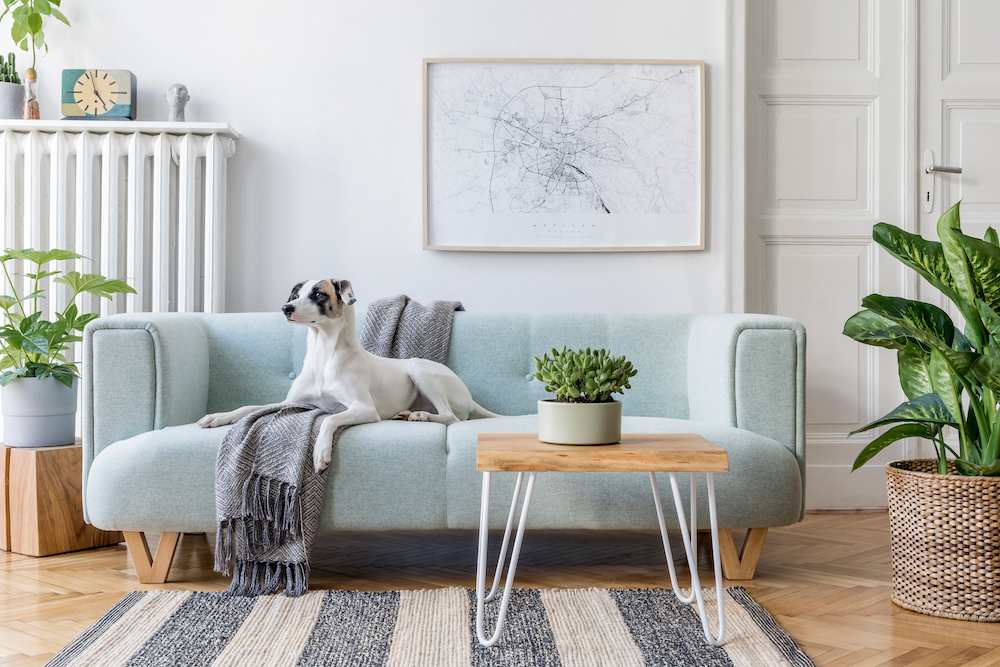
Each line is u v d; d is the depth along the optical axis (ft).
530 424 6.53
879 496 9.76
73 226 9.24
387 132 9.52
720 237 9.55
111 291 7.88
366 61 9.50
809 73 9.80
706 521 6.12
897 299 5.87
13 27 9.07
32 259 7.40
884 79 9.80
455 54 9.50
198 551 7.32
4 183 8.93
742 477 6.13
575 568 6.82
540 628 5.11
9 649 4.80
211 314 8.21
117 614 5.34
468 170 9.45
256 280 9.48
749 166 9.79
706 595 5.83
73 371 7.55
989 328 5.25
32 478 7.07
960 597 5.46
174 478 6.01
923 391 6.09
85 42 9.45
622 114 9.48
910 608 5.67
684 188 9.52
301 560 5.85
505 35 9.50
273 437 6.06
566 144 9.48
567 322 8.19
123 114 9.07
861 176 9.86
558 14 9.52
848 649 4.89
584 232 9.50
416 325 8.18
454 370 8.13
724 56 9.51
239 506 5.85
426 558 7.17
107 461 6.10
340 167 9.50
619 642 4.87
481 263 9.53
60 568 6.70
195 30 9.46
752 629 5.09
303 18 9.50
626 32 9.53
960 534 5.45
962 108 9.86
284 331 8.07
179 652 4.67
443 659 4.60
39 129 9.02
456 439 6.20
